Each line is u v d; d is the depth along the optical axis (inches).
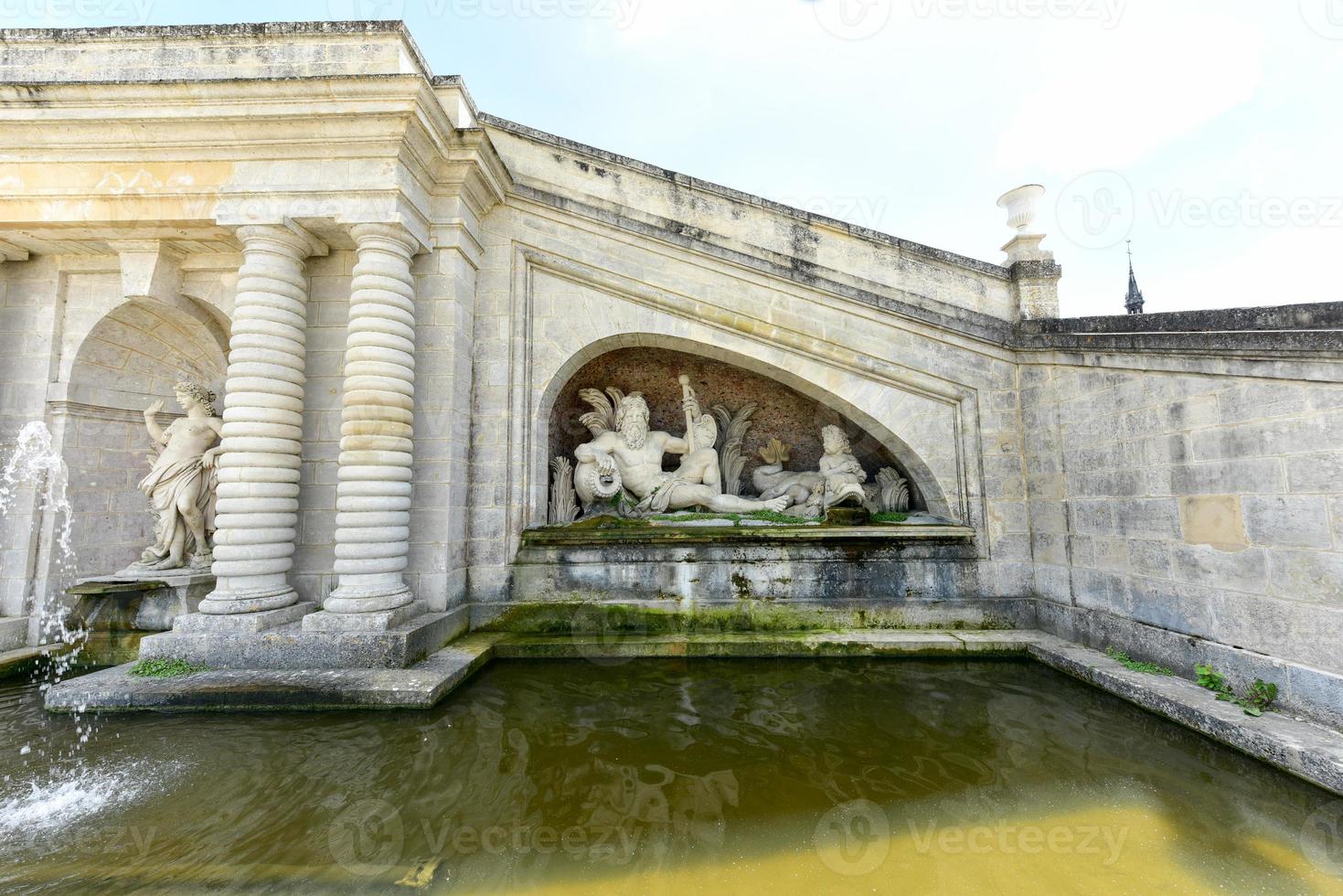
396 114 259.6
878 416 325.4
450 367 296.8
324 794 161.5
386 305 271.0
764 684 246.8
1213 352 213.6
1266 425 197.6
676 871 130.3
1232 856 135.4
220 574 256.2
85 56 277.6
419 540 289.0
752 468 388.5
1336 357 176.6
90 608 295.4
